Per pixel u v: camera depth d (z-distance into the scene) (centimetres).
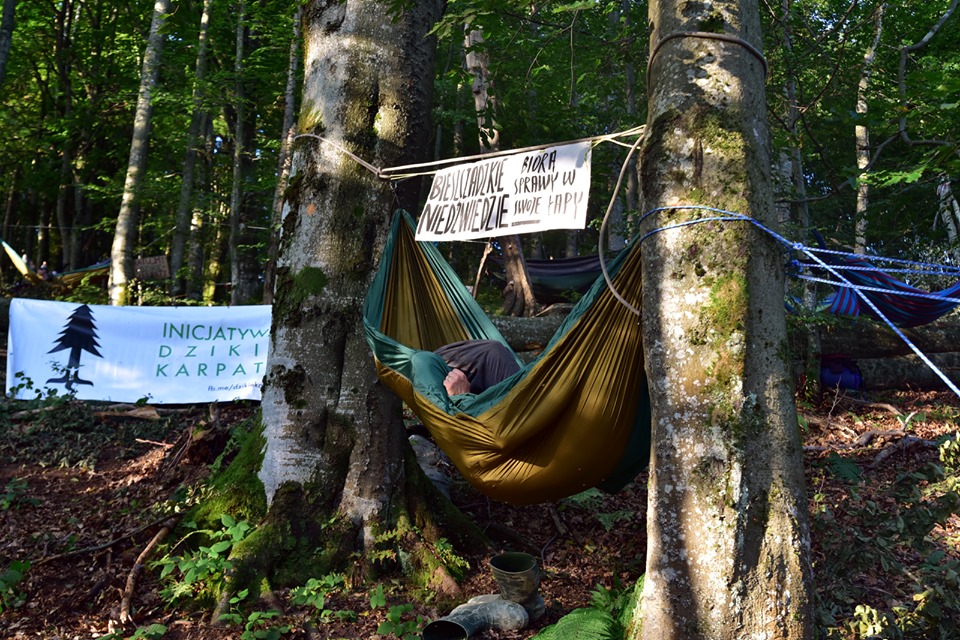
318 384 482
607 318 323
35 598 417
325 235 495
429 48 536
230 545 431
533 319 1006
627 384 321
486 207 386
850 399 1034
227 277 2069
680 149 296
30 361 923
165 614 407
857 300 907
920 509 366
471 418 359
